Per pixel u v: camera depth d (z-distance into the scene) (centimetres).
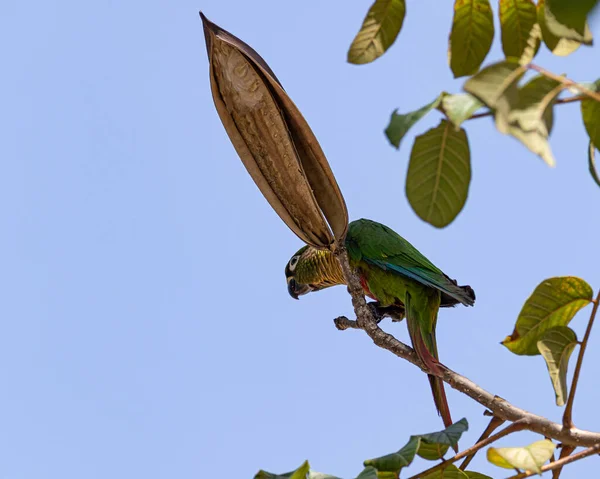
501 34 629
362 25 670
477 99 473
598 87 475
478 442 651
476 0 627
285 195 873
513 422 666
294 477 552
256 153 830
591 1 361
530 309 639
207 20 722
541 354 626
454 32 639
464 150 557
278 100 777
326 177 859
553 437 641
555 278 624
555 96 436
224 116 795
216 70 754
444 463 617
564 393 621
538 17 601
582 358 609
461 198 566
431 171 567
